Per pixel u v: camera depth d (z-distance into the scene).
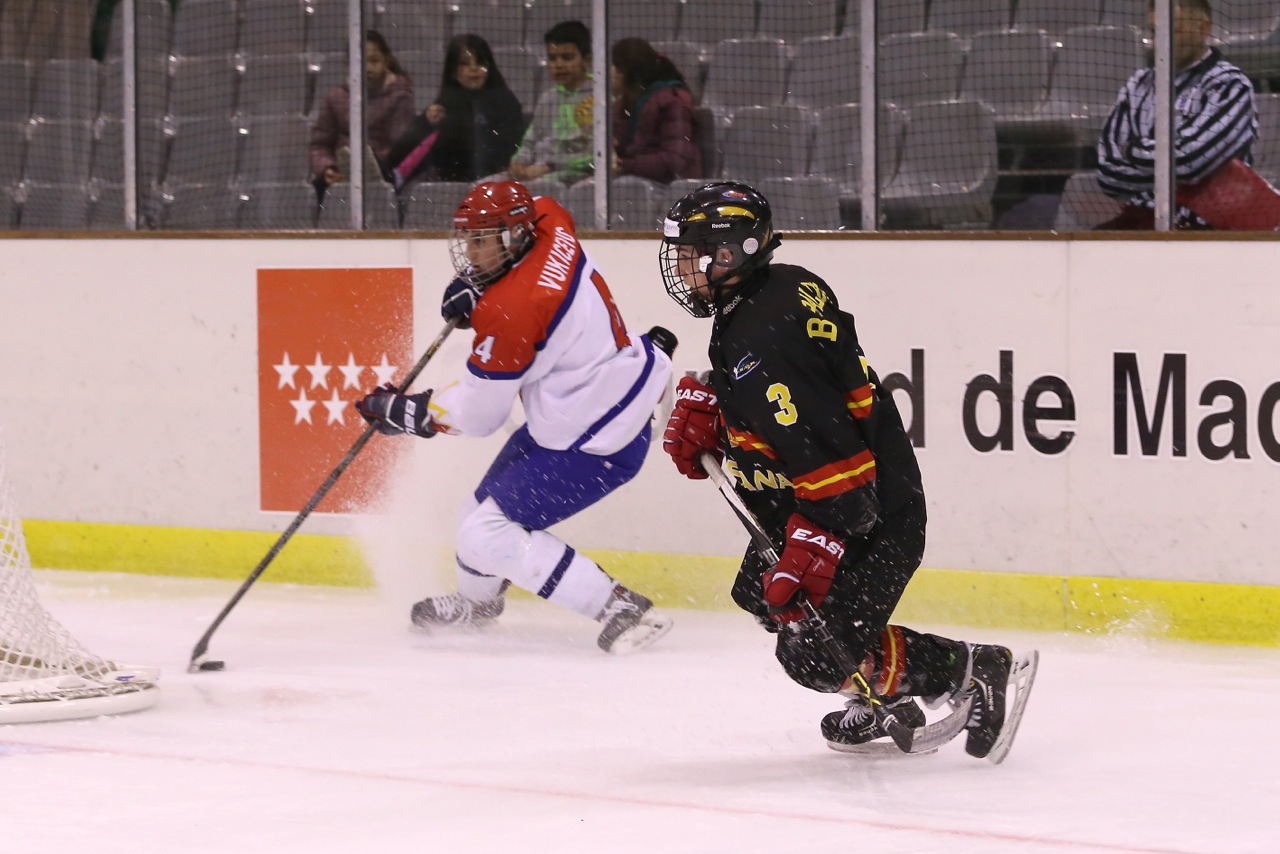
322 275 22.27
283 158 23.80
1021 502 19.03
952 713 12.62
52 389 23.97
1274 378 17.77
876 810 11.54
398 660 17.56
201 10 24.19
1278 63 19.69
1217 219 19.23
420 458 21.70
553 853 10.51
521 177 22.58
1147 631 18.45
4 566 15.01
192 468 23.19
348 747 13.60
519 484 17.94
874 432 11.94
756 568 12.67
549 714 14.90
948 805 11.67
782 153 22.16
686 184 22.22
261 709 15.12
